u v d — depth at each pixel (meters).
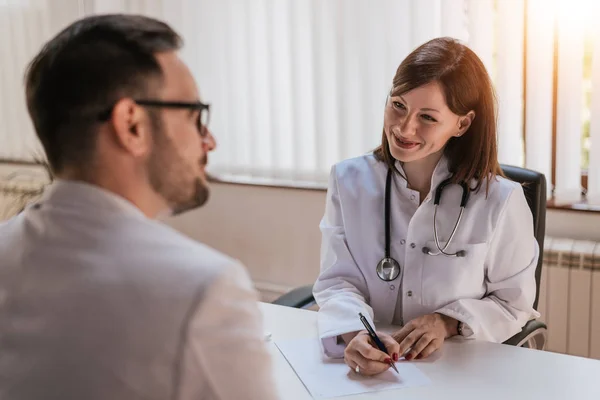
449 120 1.52
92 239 0.78
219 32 3.14
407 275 1.64
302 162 3.04
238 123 3.18
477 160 1.61
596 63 2.42
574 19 2.42
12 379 0.75
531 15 2.48
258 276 3.29
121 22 0.82
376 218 1.70
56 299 0.76
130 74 0.79
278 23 2.99
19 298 0.78
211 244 3.38
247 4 3.04
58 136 0.80
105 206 0.79
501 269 1.64
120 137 0.79
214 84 3.19
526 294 1.63
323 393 1.27
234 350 0.76
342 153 2.90
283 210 3.15
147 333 0.73
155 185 0.83
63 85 0.78
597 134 2.46
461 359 1.42
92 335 0.73
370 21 2.77
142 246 0.78
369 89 2.81
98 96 0.78
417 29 2.69
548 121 2.53
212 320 0.75
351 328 1.49
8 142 3.75
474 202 1.63
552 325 2.51
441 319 1.55
